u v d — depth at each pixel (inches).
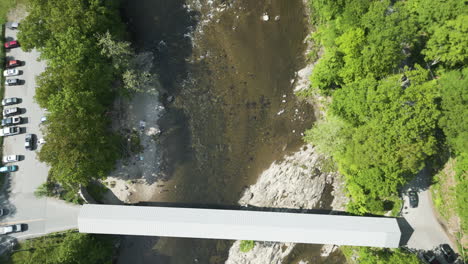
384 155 1579.7
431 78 1856.5
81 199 1967.3
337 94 1752.0
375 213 1888.5
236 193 2028.8
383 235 1753.2
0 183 1969.7
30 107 2036.2
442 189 1873.8
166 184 2048.5
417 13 1686.8
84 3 1756.9
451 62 1720.0
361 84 1657.2
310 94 2041.1
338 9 1791.3
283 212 1898.4
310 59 2060.8
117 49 1752.0
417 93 1567.4
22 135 2012.8
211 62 2102.6
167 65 2110.0
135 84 1956.2
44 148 1630.2
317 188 1971.0
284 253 1972.2
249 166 2038.6
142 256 2017.7
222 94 2084.2
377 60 1624.0
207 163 2055.9
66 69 1647.4
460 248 1813.5
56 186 1971.0
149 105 2069.4
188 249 2017.7
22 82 2057.1
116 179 2031.3
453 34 1540.4
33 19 1720.0
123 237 2021.4
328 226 1781.5
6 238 1923.0
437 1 1555.1
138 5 2149.4
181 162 2058.3
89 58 1731.1
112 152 1918.1
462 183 1688.0
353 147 1712.6
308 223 1793.8
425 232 1881.2
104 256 1881.2
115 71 1851.6
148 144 2053.4
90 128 1706.4
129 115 2058.3
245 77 2084.2
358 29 1637.6
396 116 1562.5
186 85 2097.7
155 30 2128.4
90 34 1781.5
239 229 1801.2
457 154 1792.6
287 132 2042.3
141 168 2042.3
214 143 2064.5
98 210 1852.9
